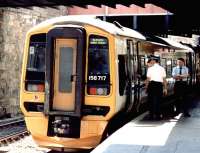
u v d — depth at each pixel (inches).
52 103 455.8
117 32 474.3
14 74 885.2
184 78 561.0
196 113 617.6
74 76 451.2
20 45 901.8
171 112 633.6
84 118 452.1
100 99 451.2
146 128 461.1
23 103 469.4
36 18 958.4
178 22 1135.0
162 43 727.1
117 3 693.9
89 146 453.1
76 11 1105.4
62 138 451.5
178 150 345.1
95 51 456.1
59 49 454.9
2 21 822.5
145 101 619.2
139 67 562.9
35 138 466.0
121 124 523.2
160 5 745.0
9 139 565.0
